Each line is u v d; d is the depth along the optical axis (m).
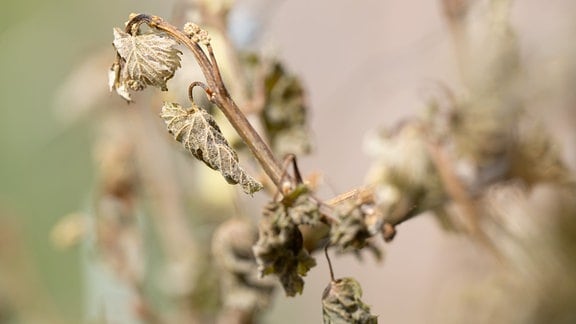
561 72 0.78
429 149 0.76
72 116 1.00
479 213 0.78
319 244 0.69
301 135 0.76
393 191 0.75
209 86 0.64
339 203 0.65
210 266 0.88
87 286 0.91
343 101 0.98
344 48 1.09
